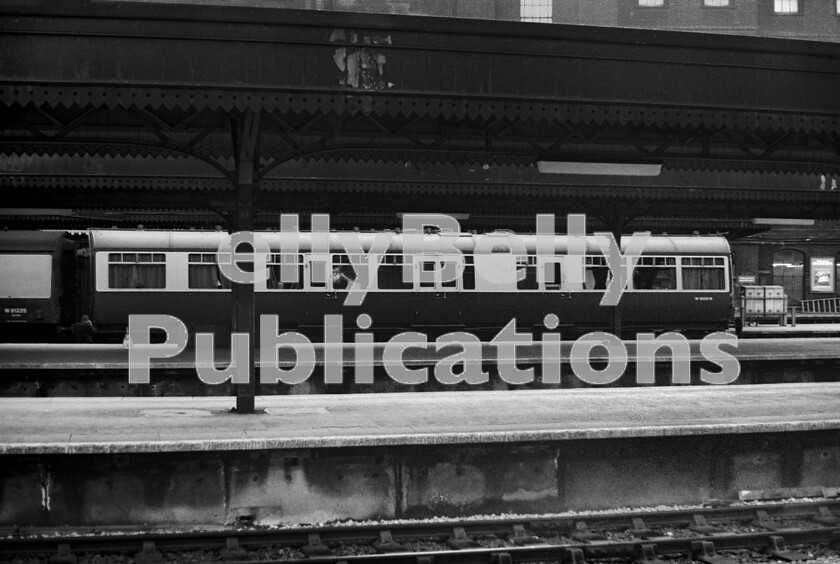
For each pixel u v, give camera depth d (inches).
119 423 464.8
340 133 580.4
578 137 595.8
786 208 950.4
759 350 948.6
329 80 448.1
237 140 522.6
